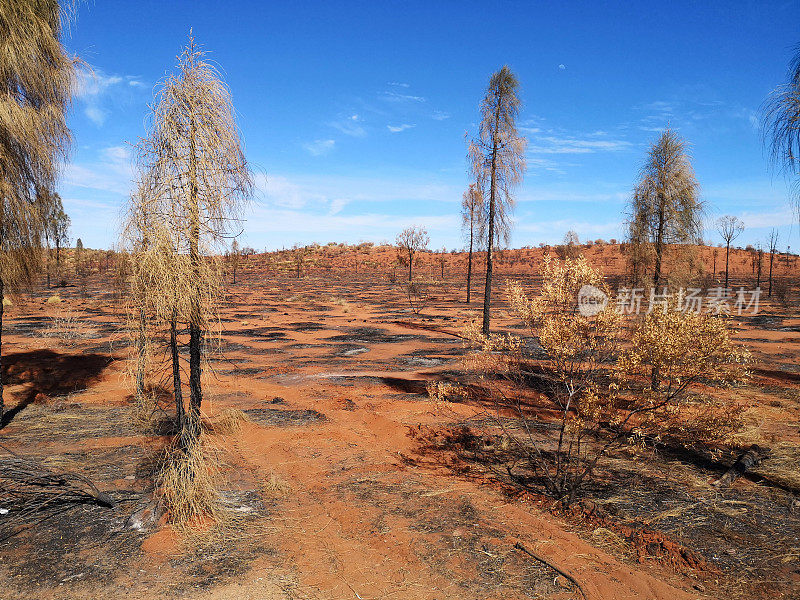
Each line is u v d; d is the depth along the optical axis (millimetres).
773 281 56719
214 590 4387
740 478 7316
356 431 9547
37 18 8555
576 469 7633
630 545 5309
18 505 5984
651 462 7926
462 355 18438
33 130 8570
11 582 4480
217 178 5656
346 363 17094
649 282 12219
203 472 5934
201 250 5625
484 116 19016
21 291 9602
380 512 6078
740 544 5406
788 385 13445
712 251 89750
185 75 5605
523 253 112125
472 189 19734
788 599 4363
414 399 11938
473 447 8688
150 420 9867
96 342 20562
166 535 5324
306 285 67312
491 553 5094
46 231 9359
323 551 5129
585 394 6699
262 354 18984
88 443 8562
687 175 12375
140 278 5781
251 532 5523
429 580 4590
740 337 23469
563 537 5441
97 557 4926
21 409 10859
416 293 48844
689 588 4543
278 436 9172
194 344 5879
